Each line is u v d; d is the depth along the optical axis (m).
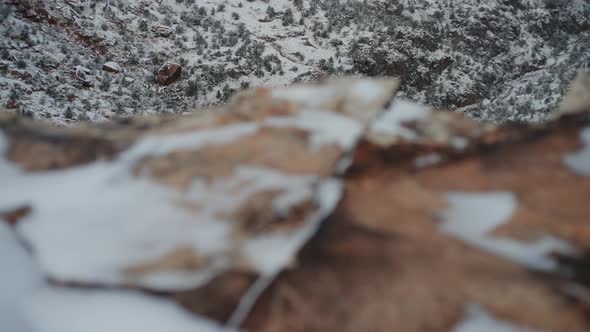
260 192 1.85
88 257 1.65
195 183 1.91
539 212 1.70
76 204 1.85
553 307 1.38
